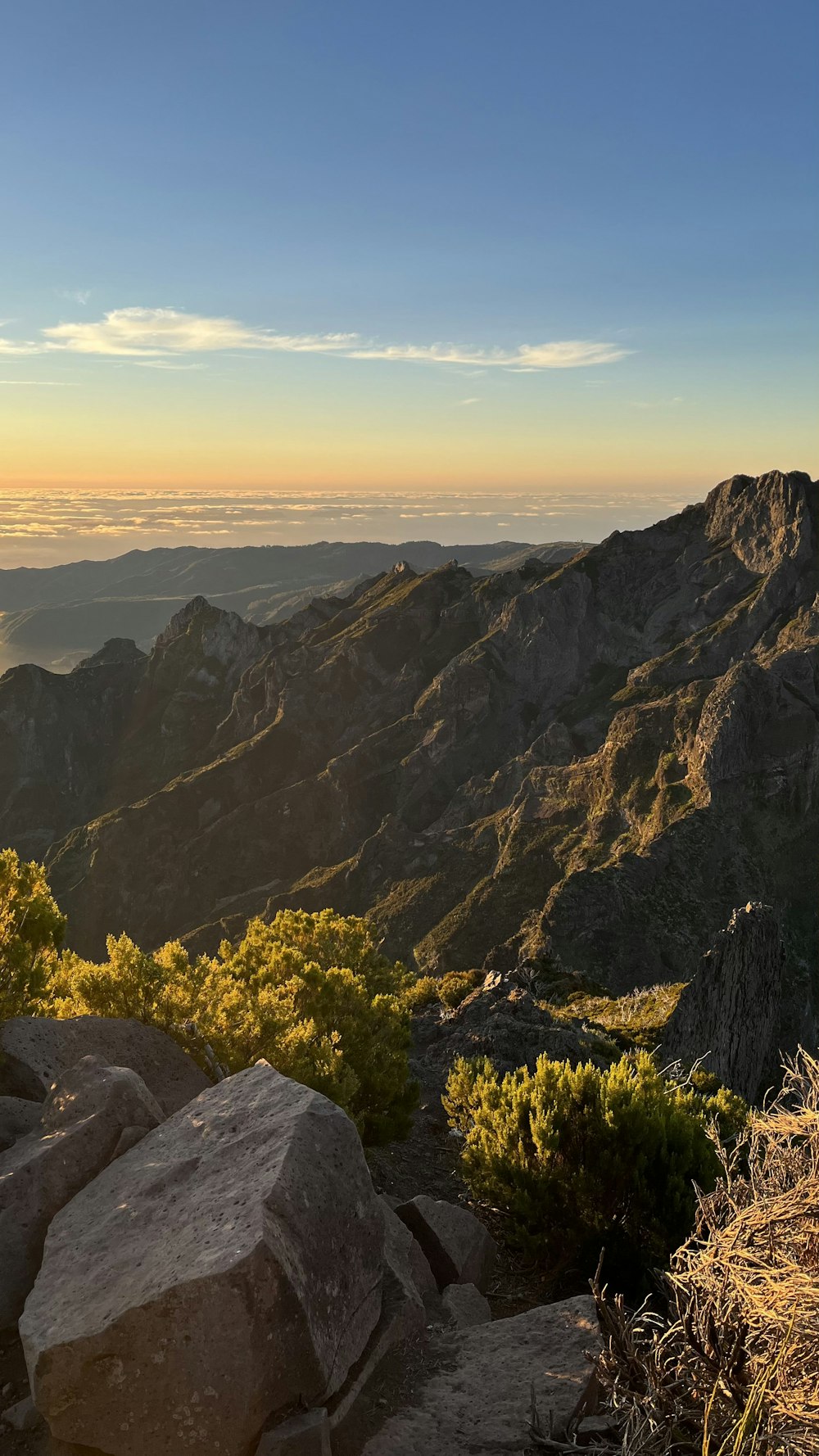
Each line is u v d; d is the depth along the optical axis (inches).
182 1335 177.6
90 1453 180.9
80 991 373.7
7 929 362.9
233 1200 203.5
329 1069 378.6
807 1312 149.0
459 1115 486.0
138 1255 198.4
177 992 378.9
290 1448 177.0
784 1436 147.1
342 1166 225.8
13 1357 211.6
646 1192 350.9
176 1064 330.6
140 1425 177.6
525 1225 371.9
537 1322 247.0
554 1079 404.2
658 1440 172.2
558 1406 208.5
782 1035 4665.4
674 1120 373.1
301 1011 452.4
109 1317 181.5
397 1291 242.4
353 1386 205.2
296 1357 188.2
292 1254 192.9
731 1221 169.5
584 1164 368.2
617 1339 193.6
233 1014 375.6
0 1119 270.5
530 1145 385.7
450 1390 216.8
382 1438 196.2
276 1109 238.1
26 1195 233.1
